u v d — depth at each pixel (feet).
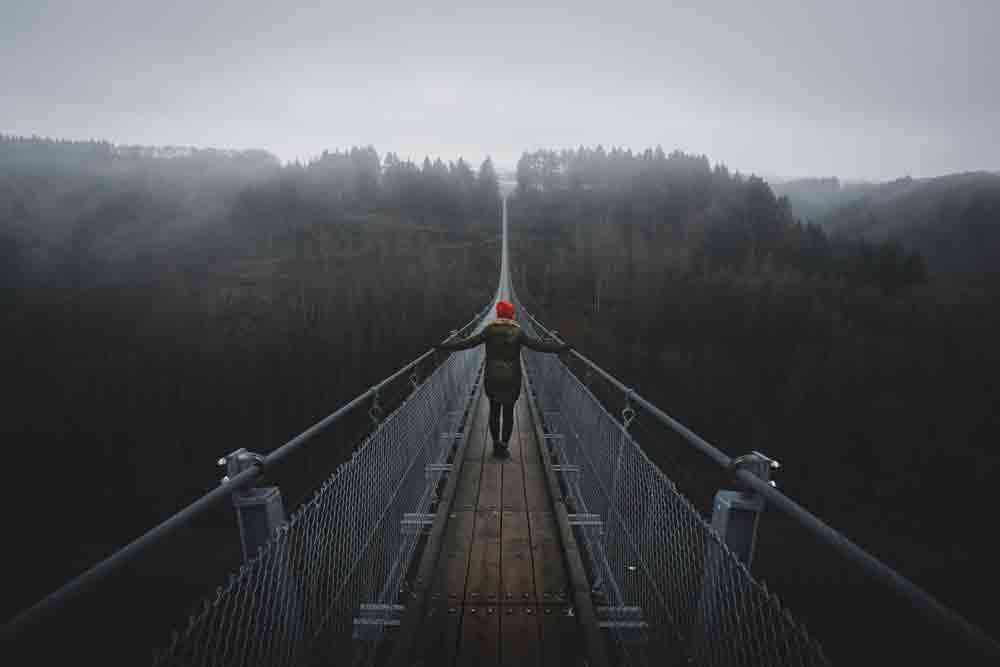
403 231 353.31
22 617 2.78
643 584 7.95
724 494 6.13
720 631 5.52
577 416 14.51
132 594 43.09
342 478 7.02
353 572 7.41
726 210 279.69
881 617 29.89
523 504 13.20
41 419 96.68
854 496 90.17
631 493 8.72
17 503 80.53
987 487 81.61
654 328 160.76
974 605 60.49
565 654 7.98
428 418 14.53
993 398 93.86
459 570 10.22
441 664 7.78
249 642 4.54
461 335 24.71
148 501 87.40
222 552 54.03
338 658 6.70
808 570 40.04
